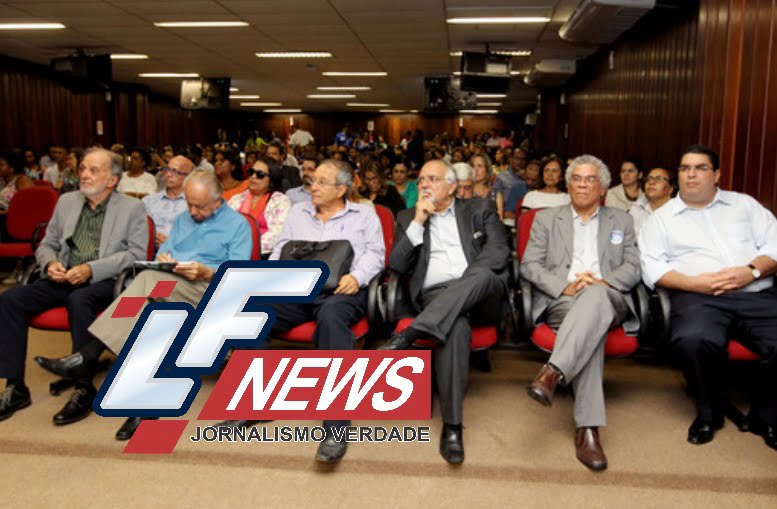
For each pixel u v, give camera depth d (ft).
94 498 7.73
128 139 50.60
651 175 13.60
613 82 29.91
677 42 20.83
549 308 9.75
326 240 10.58
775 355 8.71
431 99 45.44
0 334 9.89
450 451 8.25
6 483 8.07
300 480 8.17
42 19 27.48
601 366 8.44
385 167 24.54
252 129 82.48
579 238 10.41
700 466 8.09
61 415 9.39
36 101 40.11
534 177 21.98
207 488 7.98
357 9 25.71
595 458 8.07
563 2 24.47
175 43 32.86
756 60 12.36
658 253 10.07
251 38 31.65
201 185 10.49
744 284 9.34
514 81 48.78
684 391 10.62
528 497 7.77
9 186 21.85
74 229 11.16
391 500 7.70
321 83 49.98
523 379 11.19
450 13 26.35
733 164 13.26
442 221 10.44
